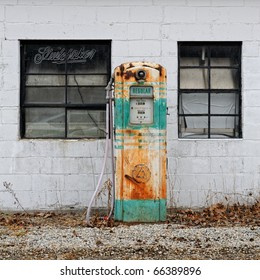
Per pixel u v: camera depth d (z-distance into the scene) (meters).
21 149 10.71
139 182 9.37
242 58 10.89
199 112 10.96
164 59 10.79
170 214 10.30
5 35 10.70
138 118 9.34
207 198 10.80
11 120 10.71
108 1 10.77
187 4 10.82
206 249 7.91
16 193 10.71
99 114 10.96
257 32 10.88
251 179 10.85
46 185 10.74
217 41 10.88
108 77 10.92
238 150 10.85
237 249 7.91
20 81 10.82
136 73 9.24
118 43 10.77
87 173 10.76
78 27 10.76
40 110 10.92
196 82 10.95
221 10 10.86
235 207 10.63
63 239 8.39
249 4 10.88
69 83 10.93
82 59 10.94
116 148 9.38
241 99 10.95
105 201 10.75
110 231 8.77
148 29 10.78
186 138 10.94
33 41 10.85
